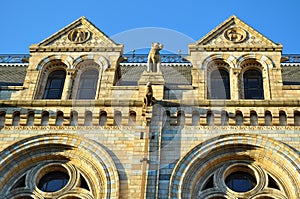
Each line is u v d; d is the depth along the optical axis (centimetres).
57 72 4338
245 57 4284
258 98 4134
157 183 3634
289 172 3716
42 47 4388
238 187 3762
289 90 4094
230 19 4481
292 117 3919
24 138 3900
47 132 3925
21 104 4038
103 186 3672
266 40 4356
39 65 4309
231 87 4156
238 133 3862
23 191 3738
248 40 4369
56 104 4031
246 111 3953
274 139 3834
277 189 3691
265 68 4222
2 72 4938
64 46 4388
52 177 3834
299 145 3800
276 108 3956
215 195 3688
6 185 3772
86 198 3678
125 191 3612
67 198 3703
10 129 3953
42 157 3875
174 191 3622
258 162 3812
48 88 4244
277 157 3781
